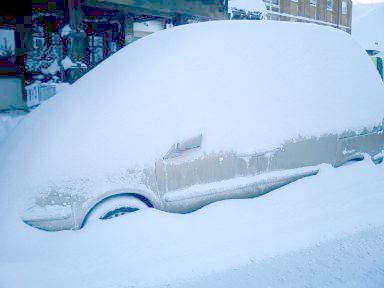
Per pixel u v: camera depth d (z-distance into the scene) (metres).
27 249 2.74
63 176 2.92
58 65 11.98
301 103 3.92
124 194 3.20
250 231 3.13
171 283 2.53
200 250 2.87
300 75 4.02
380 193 3.83
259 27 4.00
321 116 4.01
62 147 3.03
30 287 2.42
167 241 2.94
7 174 3.08
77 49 12.63
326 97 4.11
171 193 3.24
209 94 3.47
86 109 3.33
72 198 2.93
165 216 3.17
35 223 2.88
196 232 3.08
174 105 3.31
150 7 13.12
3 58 11.64
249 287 2.52
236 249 2.90
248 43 3.84
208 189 3.37
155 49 3.76
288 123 3.78
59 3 12.03
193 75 3.48
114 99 3.30
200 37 3.72
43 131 3.31
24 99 11.89
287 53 4.02
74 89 3.90
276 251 2.91
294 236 3.10
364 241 3.10
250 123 3.59
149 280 2.54
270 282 2.58
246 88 3.66
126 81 3.44
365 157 4.41
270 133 3.66
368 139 4.41
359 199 3.69
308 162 3.92
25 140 3.37
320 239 3.09
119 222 3.03
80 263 2.67
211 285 2.53
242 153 3.50
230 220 3.25
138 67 3.56
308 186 3.77
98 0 12.09
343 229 3.24
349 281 2.62
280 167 3.75
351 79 4.41
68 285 2.46
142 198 3.27
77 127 3.16
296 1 29.33
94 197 2.98
